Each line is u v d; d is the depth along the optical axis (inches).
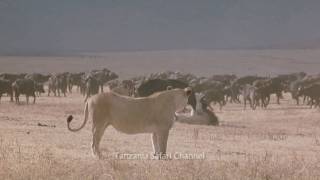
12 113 4259.4
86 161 1931.6
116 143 2628.0
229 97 6879.9
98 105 2117.4
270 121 4520.2
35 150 2143.2
